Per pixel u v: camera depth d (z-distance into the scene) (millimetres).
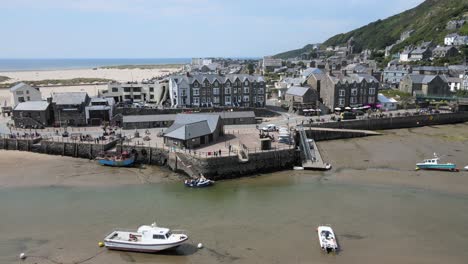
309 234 39406
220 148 65688
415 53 194875
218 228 40688
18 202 48281
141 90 115500
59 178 58031
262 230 40250
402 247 37000
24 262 34094
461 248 36844
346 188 53719
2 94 150500
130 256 35531
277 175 61094
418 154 72438
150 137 75812
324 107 109938
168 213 44719
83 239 38438
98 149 69500
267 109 106375
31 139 73625
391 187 53938
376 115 102000
